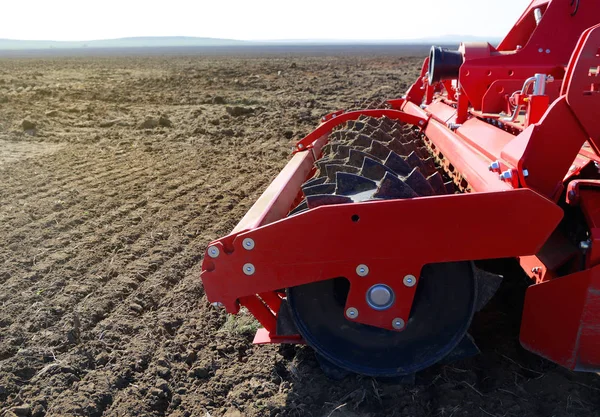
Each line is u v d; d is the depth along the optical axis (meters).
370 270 2.66
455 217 2.51
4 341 3.61
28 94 16.94
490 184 2.86
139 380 3.28
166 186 7.29
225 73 27.48
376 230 2.57
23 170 8.12
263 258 2.68
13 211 6.18
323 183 3.07
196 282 4.54
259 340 3.31
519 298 3.92
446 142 4.36
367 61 44.44
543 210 2.46
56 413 2.95
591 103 2.53
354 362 2.96
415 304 2.84
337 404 2.96
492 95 4.40
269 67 33.88
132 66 39.56
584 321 2.55
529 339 2.83
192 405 3.06
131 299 4.23
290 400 3.04
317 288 2.88
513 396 2.98
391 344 2.91
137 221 5.93
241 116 13.03
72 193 6.92
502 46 5.48
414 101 7.18
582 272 2.52
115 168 8.34
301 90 18.80
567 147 2.64
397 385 3.04
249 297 3.09
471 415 2.85
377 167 2.97
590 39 2.48
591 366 2.62
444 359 3.02
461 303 2.82
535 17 4.89
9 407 3.01
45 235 5.46
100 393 3.13
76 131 11.46
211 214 6.16
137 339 3.69
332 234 2.60
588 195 2.62
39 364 3.40
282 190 3.46
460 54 4.77
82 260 4.87
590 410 2.85
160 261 4.92
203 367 3.36
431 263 2.78
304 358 3.39
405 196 2.66
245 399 3.09
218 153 9.39
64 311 4.01
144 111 14.05
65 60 58.19
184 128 11.69
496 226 2.50
